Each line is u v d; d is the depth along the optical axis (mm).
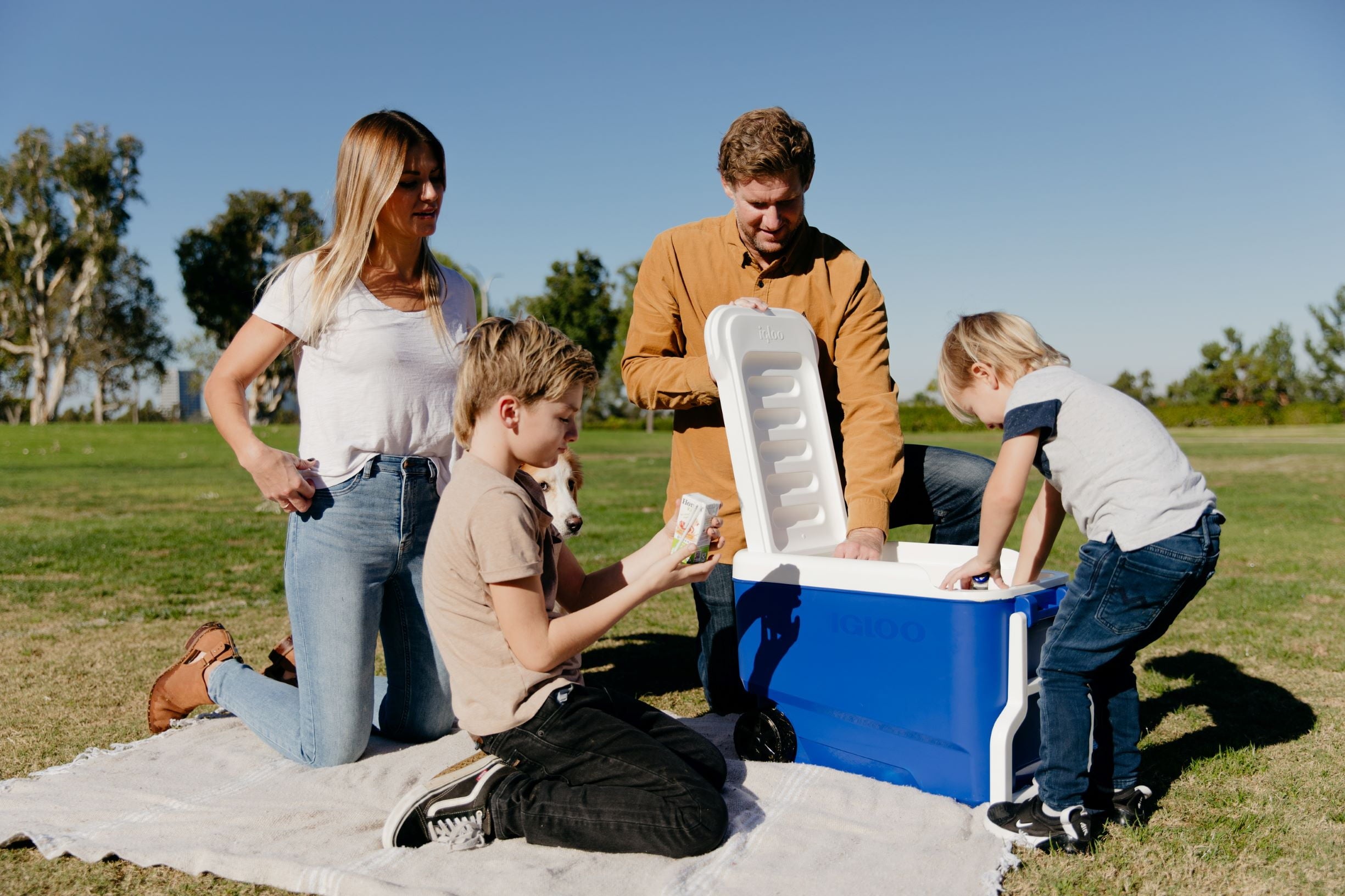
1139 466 2143
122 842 2094
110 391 59812
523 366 2148
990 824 2162
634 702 2299
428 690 2807
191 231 52906
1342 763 2635
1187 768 2615
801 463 2887
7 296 50219
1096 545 2164
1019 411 2275
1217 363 58469
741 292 3115
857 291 3086
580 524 4441
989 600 2217
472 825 2102
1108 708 2271
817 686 2539
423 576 2275
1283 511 9906
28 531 8656
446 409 2713
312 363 2639
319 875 1907
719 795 2049
